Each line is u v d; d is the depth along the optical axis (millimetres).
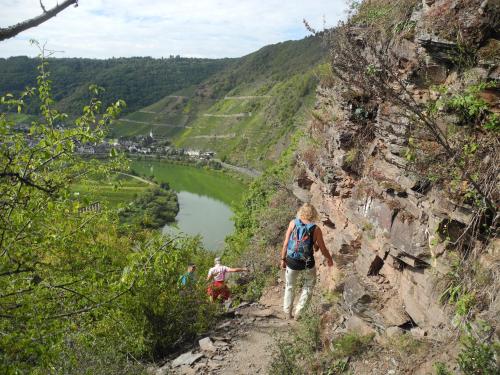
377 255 6258
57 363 5305
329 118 9352
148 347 7844
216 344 7934
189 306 8875
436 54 5238
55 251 6262
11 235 4977
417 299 5375
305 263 6145
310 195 10742
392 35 6289
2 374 4145
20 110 5723
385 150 6551
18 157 4887
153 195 90375
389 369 5160
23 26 3191
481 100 4613
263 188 19734
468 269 4500
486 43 4801
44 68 6023
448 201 4762
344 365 5637
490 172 4441
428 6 5562
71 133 5109
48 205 4914
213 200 96312
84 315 5430
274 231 14258
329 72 10102
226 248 20562
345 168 7676
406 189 5520
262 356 7211
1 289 5160
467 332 4285
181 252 5719
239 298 11406
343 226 7953
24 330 4570
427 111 4617
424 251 5156
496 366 3770
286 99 139500
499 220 4402
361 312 6105
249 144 140750
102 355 6383
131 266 5281
